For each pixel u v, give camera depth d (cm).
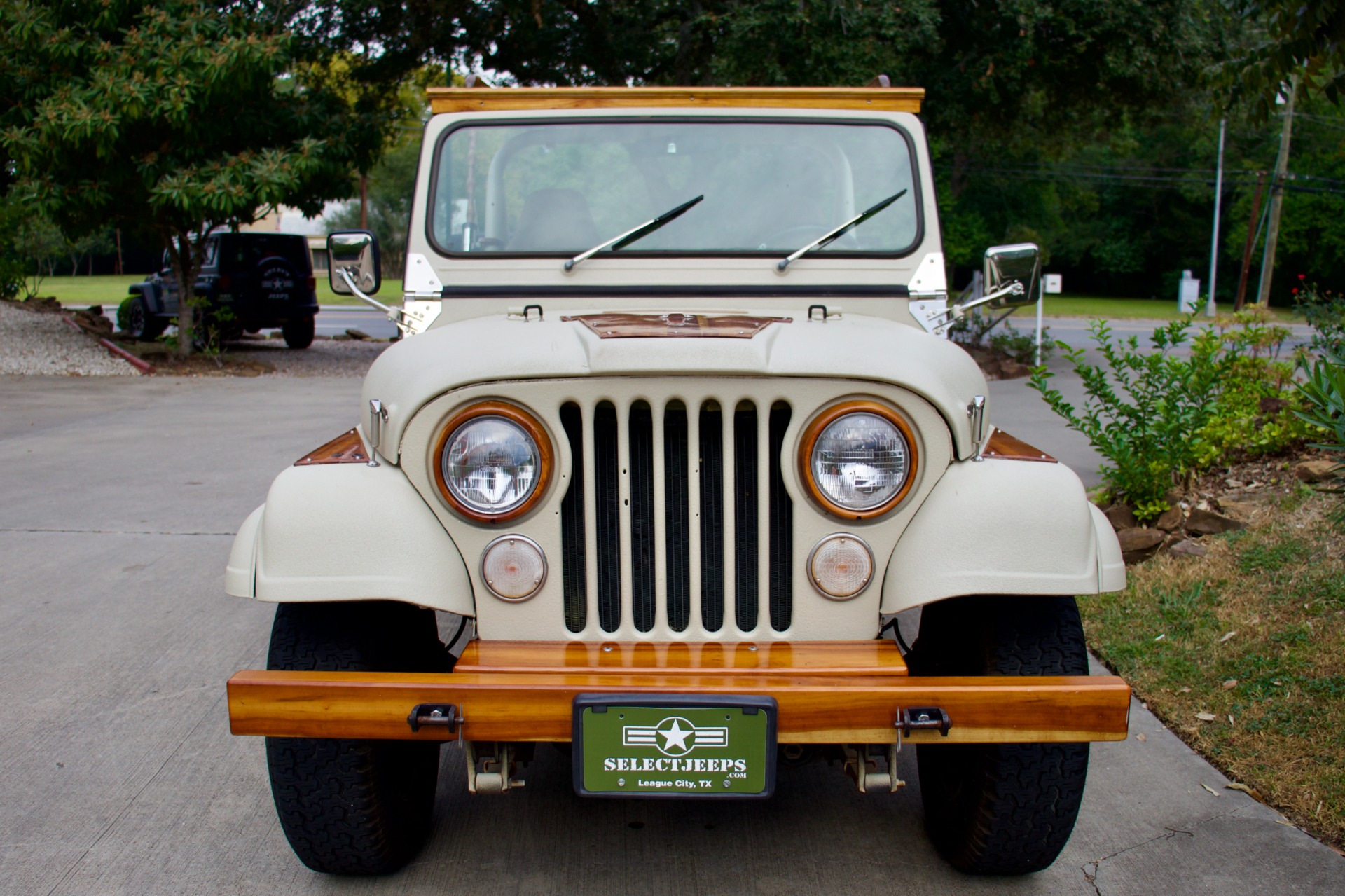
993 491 238
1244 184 4450
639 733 223
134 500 684
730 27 1296
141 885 279
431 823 312
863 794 331
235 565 241
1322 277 4438
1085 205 4884
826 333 265
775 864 291
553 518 237
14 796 325
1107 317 3114
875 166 341
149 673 419
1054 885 280
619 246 330
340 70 1570
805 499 238
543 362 233
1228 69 550
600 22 1492
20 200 1233
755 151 340
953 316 332
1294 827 305
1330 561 464
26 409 1051
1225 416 627
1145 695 387
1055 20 1441
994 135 1906
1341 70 510
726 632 241
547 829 310
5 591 510
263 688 226
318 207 1462
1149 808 317
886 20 1255
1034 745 250
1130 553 516
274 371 1404
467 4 1407
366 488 238
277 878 283
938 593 232
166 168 1218
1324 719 352
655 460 234
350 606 255
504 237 335
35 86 1220
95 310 1875
